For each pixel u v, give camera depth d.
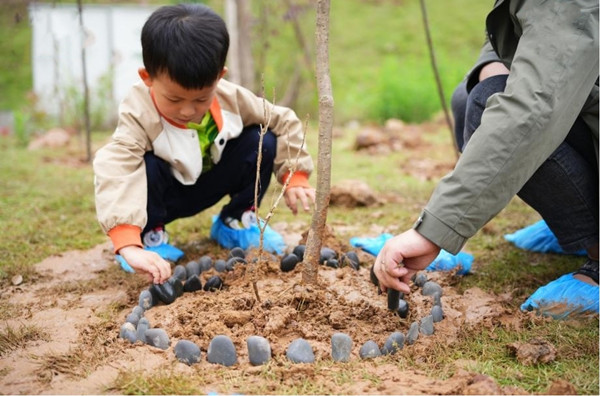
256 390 1.98
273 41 10.06
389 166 5.91
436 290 2.69
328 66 2.44
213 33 2.50
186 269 2.91
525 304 2.63
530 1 2.24
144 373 2.08
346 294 2.62
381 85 9.07
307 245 2.55
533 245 3.43
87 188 4.94
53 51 8.60
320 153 2.48
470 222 2.09
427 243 2.11
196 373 2.09
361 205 4.41
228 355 2.15
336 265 2.90
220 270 2.90
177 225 3.94
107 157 2.77
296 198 3.19
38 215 4.20
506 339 2.35
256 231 3.37
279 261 3.00
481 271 3.13
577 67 2.12
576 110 2.17
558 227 2.71
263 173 3.25
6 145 7.32
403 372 2.08
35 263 3.33
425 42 11.62
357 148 6.69
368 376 2.06
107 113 8.47
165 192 3.18
